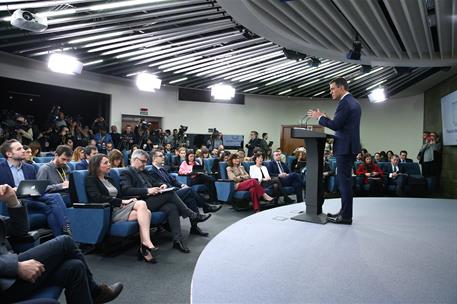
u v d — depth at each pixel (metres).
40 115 9.81
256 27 5.40
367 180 7.26
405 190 7.25
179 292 2.27
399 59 6.93
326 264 1.99
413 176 7.35
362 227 2.92
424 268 1.92
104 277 2.53
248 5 4.64
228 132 11.81
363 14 4.85
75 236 2.91
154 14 5.20
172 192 3.48
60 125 7.83
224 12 5.38
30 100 9.63
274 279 1.76
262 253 2.19
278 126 12.54
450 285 1.69
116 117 9.82
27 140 7.04
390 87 9.81
